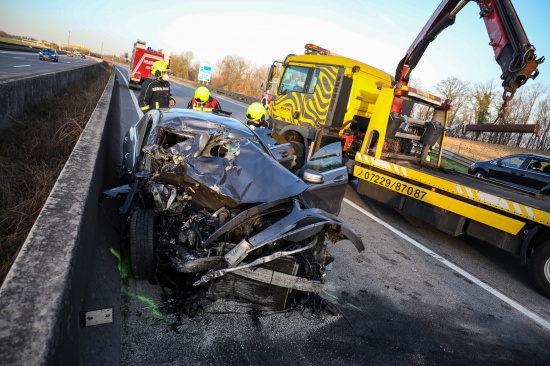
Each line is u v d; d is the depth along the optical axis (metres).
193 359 2.65
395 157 7.65
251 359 2.77
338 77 8.05
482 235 5.58
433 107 8.29
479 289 4.76
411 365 3.04
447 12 6.96
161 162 3.91
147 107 7.77
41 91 9.18
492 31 6.00
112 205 4.29
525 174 11.41
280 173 3.98
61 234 2.08
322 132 7.71
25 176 4.36
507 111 5.98
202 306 3.26
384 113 7.05
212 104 8.25
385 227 6.67
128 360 2.51
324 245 3.43
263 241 2.99
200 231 3.34
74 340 1.79
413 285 4.53
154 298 3.22
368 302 3.92
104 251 3.27
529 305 4.55
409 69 8.12
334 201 4.67
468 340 3.55
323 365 2.85
